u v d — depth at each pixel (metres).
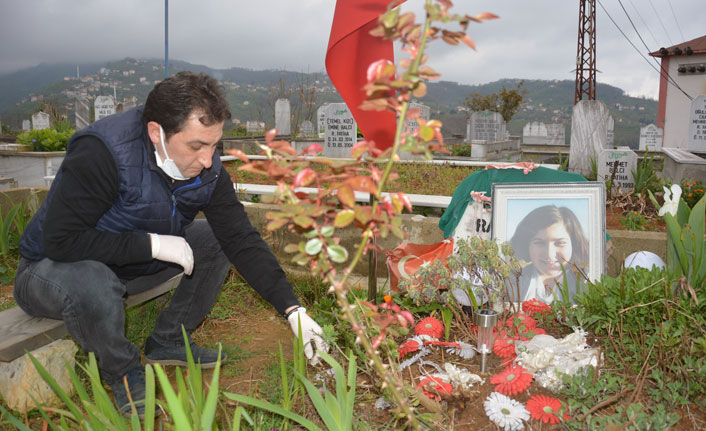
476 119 19.30
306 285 3.43
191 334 2.73
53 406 2.10
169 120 1.76
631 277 2.38
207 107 1.74
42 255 2.04
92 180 1.88
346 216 0.93
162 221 2.11
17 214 4.15
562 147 19.86
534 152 19.61
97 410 1.52
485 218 3.00
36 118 16.17
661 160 12.91
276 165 0.94
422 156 0.90
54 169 8.96
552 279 2.72
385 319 1.10
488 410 1.78
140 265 2.25
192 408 1.54
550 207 2.77
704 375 1.82
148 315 2.91
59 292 1.93
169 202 2.09
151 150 1.98
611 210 6.04
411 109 0.92
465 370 2.07
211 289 2.46
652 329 2.16
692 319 2.03
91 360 1.64
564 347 2.11
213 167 2.17
